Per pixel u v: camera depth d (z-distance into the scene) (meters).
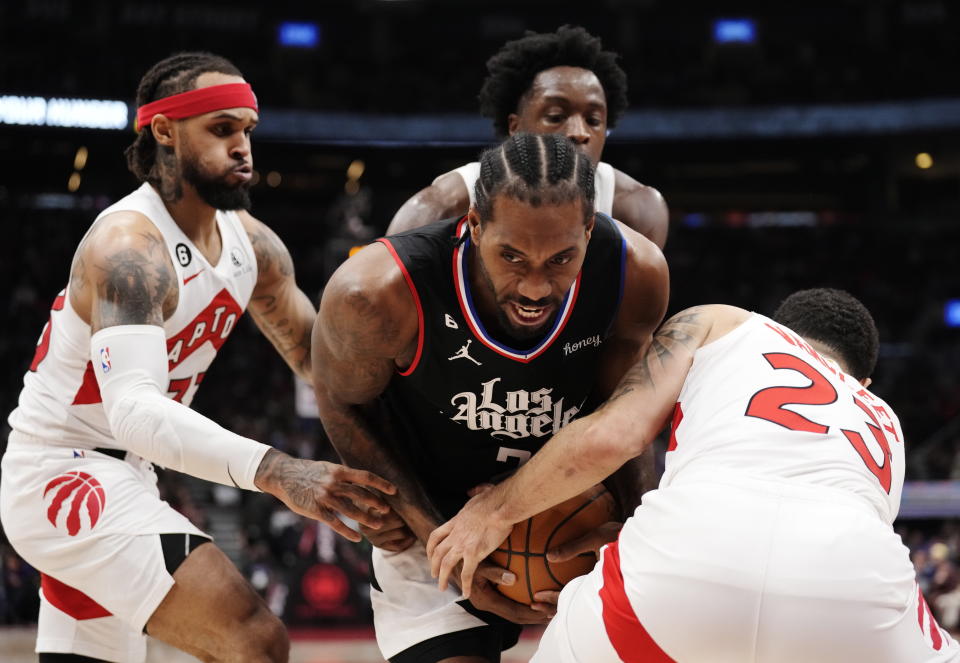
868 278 28.66
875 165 28.62
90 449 3.65
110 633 3.68
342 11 29.06
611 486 3.37
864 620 2.48
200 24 28.08
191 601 3.40
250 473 3.13
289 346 4.32
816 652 2.48
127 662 3.74
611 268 2.92
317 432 21.08
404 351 2.97
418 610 3.30
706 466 2.70
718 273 29.25
